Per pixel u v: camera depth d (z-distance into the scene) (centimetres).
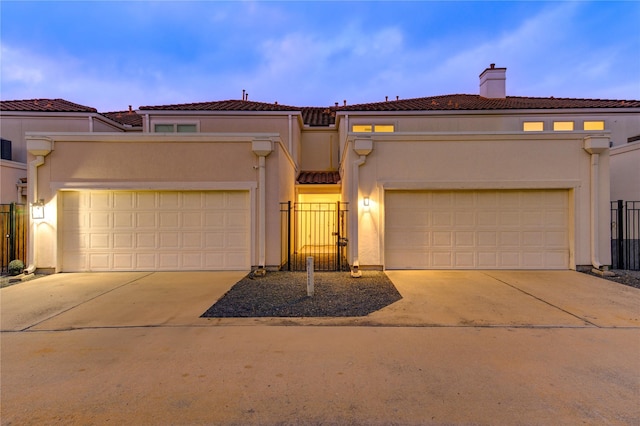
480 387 349
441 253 986
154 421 296
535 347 448
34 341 475
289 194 1233
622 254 981
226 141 970
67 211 966
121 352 438
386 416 302
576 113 1391
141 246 974
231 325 539
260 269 934
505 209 979
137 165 961
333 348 448
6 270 988
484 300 673
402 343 464
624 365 395
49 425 291
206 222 982
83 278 888
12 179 1234
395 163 967
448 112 1408
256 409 313
